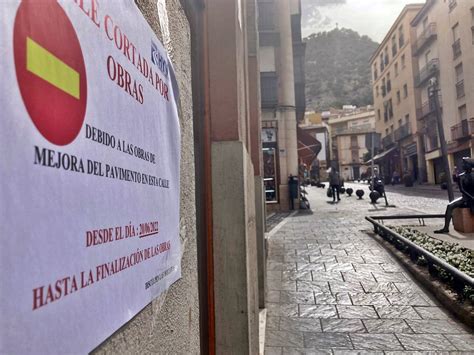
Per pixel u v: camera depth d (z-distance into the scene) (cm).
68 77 71
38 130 62
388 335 429
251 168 364
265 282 545
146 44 114
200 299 245
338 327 455
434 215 1041
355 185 4638
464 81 3077
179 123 152
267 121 1752
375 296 551
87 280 75
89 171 77
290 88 1761
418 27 4019
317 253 808
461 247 682
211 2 273
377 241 900
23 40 60
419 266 641
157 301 117
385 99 5206
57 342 65
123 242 91
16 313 56
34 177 61
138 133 104
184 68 172
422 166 4028
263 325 461
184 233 157
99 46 84
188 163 171
